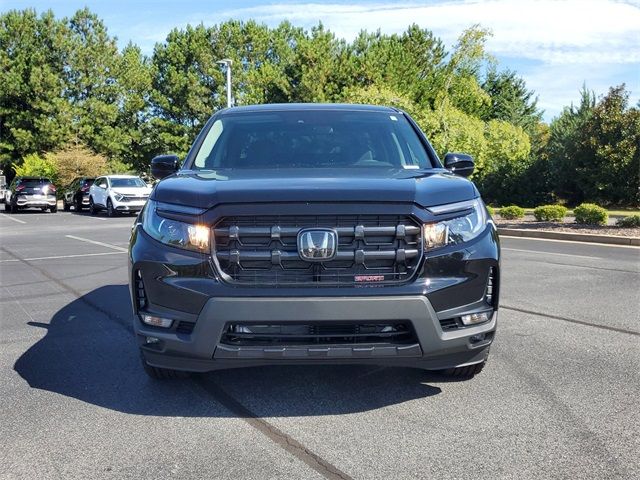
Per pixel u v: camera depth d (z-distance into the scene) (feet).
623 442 11.13
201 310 11.71
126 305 23.80
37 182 102.22
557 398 13.34
